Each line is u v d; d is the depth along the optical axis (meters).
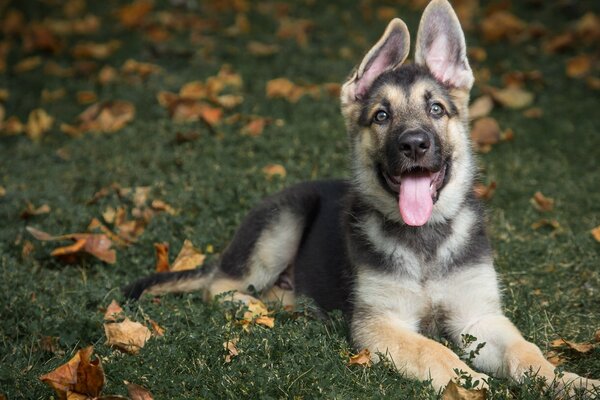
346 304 1.56
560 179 1.98
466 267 1.53
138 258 1.76
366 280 1.53
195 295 1.68
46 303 1.61
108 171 2.08
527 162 2.06
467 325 1.53
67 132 2.32
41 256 1.79
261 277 1.70
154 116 2.36
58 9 3.33
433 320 1.55
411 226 1.54
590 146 2.12
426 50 1.60
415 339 1.45
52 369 1.45
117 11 3.21
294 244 1.70
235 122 2.26
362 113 1.59
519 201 1.91
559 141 2.14
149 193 1.96
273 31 2.96
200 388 1.39
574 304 1.61
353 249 1.56
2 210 1.92
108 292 1.64
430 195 1.51
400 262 1.53
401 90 1.56
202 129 2.23
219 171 2.00
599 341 1.49
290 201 1.71
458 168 1.56
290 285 1.72
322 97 2.37
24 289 1.64
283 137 2.15
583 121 2.23
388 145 1.52
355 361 1.43
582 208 1.89
